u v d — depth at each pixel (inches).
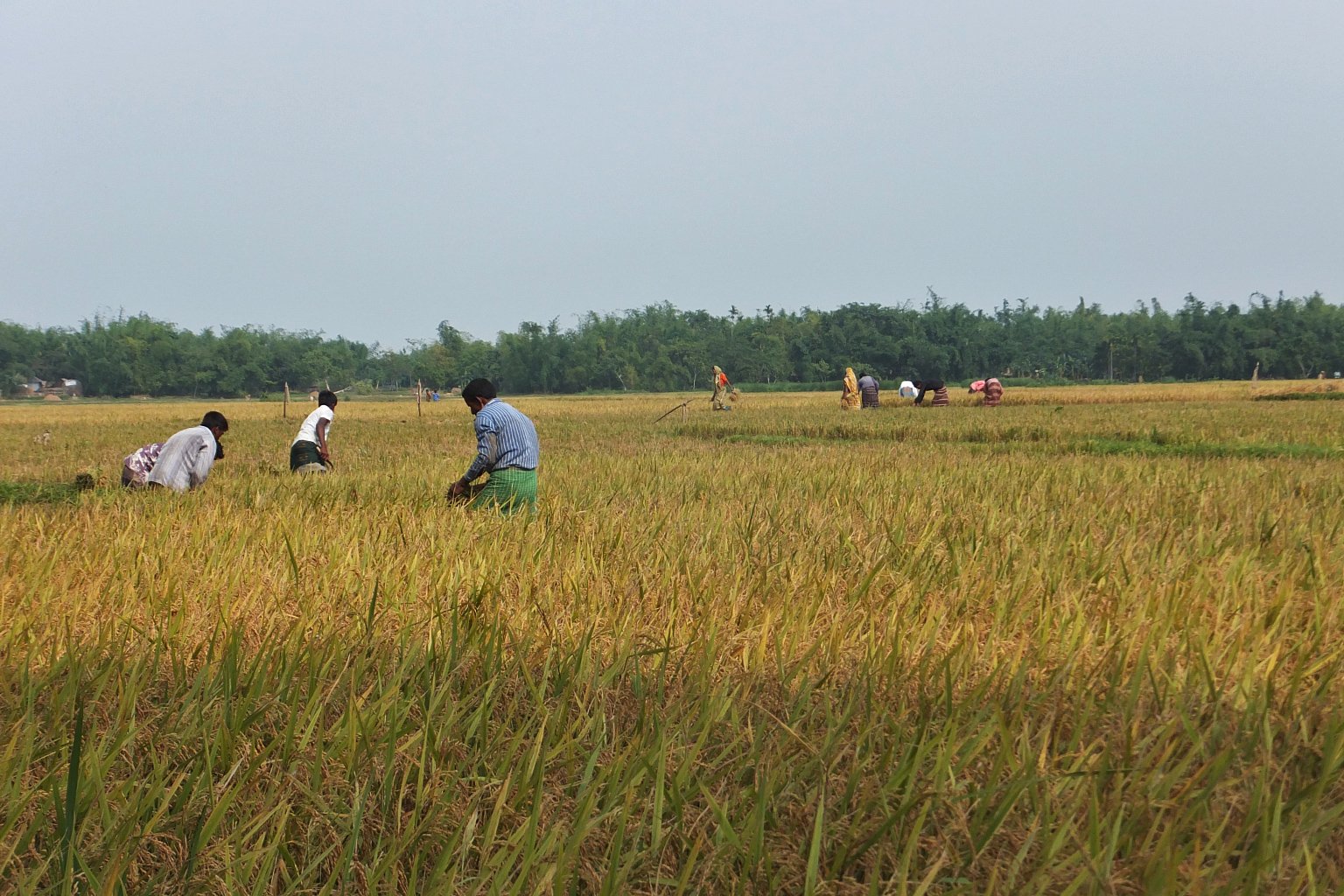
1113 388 2768.2
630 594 163.6
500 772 99.1
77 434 1027.9
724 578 176.6
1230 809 94.0
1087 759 103.3
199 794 96.3
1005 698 118.8
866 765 98.4
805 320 5797.2
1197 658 129.3
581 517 248.7
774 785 97.5
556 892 80.5
